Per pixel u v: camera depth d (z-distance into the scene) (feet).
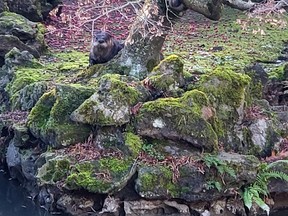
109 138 10.48
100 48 13.48
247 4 12.14
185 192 9.98
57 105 11.09
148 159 10.30
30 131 11.81
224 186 10.11
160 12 12.28
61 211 10.55
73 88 11.28
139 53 12.80
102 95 10.55
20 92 13.44
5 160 13.21
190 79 11.80
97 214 10.16
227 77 11.35
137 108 10.63
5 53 16.34
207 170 10.12
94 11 16.39
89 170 10.11
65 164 10.27
